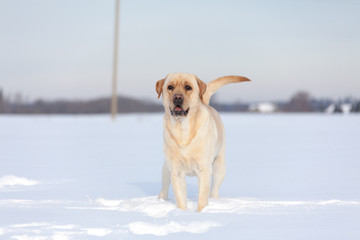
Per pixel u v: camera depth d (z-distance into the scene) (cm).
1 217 448
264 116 5041
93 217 454
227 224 420
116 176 848
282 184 734
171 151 557
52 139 1733
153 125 2777
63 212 479
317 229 394
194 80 565
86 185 732
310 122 3259
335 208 493
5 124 2900
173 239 371
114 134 2020
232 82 681
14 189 677
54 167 966
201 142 549
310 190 662
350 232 383
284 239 365
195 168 561
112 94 3334
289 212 474
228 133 2092
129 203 548
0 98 5684
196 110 552
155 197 620
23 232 388
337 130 2258
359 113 6406
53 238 374
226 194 650
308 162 1036
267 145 1492
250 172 888
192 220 436
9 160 1079
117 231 398
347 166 950
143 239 374
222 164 632
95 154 1239
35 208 503
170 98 548
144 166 1002
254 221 430
